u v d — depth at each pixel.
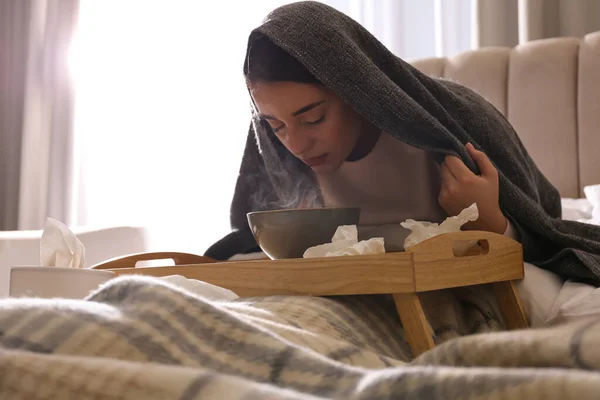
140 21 3.07
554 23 2.48
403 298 0.82
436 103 1.18
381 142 1.26
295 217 1.00
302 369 0.34
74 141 3.05
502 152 1.24
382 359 0.47
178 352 0.36
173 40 3.06
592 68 2.05
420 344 0.81
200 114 3.03
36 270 0.73
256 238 1.06
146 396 0.26
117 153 3.07
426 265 0.83
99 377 0.27
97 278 0.74
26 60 3.09
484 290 1.06
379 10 2.79
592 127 2.03
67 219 3.04
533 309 1.03
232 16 3.03
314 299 0.77
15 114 3.15
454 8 2.67
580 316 0.89
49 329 0.34
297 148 1.15
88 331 0.34
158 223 3.02
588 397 0.22
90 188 3.08
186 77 3.04
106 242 1.75
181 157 3.03
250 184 1.41
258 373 0.35
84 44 3.08
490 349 0.31
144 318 0.37
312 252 0.95
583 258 1.07
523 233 1.15
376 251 0.89
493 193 1.11
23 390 0.28
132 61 3.07
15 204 3.13
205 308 0.39
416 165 1.26
